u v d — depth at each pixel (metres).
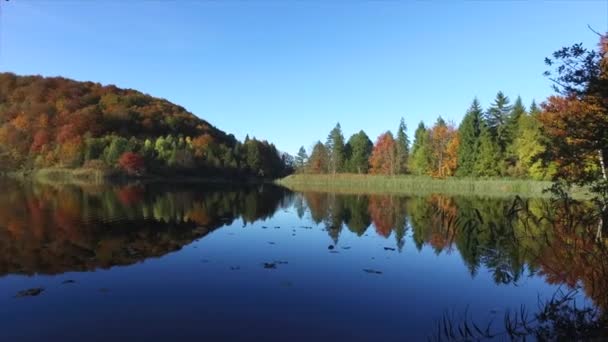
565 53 8.23
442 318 7.98
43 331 7.20
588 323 7.50
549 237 15.76
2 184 47.22
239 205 29.64
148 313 8.08
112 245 14.17
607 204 9.78
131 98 109.19
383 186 61.28
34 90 95.31
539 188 42.53
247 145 97.94
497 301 8.98
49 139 75.69
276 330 7.36
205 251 13.70
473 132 57.34
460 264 12.27
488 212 24.48
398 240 16.22
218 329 7.37
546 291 9.54
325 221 21.58
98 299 8.84
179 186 56.31
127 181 65.06
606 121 8.29
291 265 12.05
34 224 17.94
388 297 9.25
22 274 10.60
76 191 38.12
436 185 52.31
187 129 105.69
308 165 92.75
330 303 8.80
